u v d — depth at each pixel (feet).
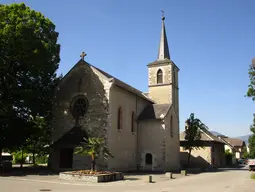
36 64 89.51
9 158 151.02
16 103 92.02
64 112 103.76
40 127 107.96
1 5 90.07
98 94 98.02
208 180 78.89
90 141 78.07
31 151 112.57
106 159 90.38
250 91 75.61
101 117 95.50
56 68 104.42
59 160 98.02
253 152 99.76
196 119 144.97
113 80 96.99
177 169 124.16
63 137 96.78
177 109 146.61
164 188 57.82
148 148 113.09
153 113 118.52
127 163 104.78
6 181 62.03
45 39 96.17
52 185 57.77
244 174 104.99
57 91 106.63
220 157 185.57
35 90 96.02
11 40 84.64
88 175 66.59
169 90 139.64
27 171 90.12
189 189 56.85
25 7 93.45
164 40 152.66
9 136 90.58
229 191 54.34
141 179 76.43
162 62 144.05
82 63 104.06
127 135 106.83
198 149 156.15
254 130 88.33
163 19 156.25
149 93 144.15
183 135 167.32
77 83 103.40
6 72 90.38
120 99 103.65
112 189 53.93
